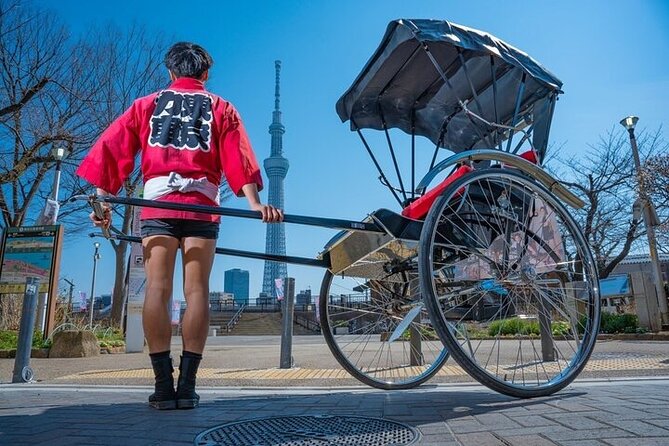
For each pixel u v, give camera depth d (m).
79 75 12.71
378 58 3.64
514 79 3.67
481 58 3.62
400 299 3.37
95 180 2.49
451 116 4.21
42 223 9.84
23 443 1.71
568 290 2.99
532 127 3.56
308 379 3.99
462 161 2.80
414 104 4.28
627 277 12.97
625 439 1.60
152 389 3.67
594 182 16.16
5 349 8.24
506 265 2.91
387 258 3.19
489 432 1.78
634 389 2.89
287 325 5.09
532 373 3.29
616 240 16.34
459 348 2.41
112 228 2.64
